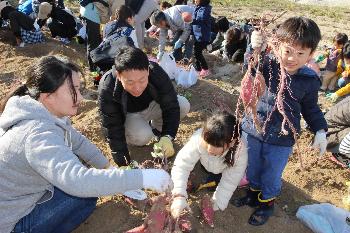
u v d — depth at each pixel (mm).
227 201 3348
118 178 2422
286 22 2822
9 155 2445
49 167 2350
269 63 2984
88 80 5969
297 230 3449
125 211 3439
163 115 3785
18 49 6957
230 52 7672
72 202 2877
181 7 6910
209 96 5617
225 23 8719
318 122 3203
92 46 6145
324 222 3350
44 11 7727
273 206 3541
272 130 3121
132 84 3172
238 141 3061
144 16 6836
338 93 6238
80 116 4891
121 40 5176
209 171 3436
